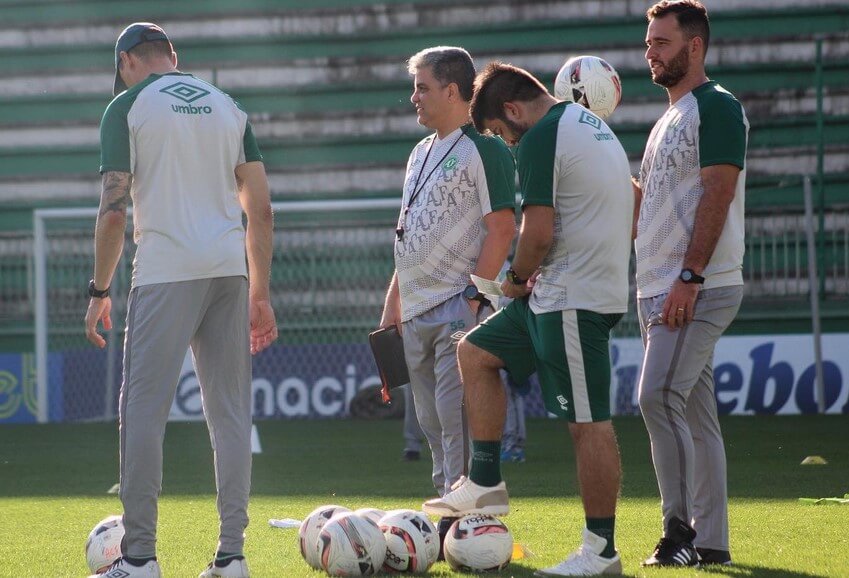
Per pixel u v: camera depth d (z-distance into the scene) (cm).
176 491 2539
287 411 4925
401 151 5281
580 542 1709
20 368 4888
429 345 1661
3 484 2741
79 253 5109
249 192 1495
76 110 5400
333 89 5309
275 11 5325
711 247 1488
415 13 5253
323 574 1412
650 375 1522
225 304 1441
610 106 1789
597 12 5125
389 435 4016
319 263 5084
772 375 4488
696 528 1531
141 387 1386
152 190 1404
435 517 2006
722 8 5047
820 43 4931
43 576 1483
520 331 1470
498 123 1477
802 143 4991
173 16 5372
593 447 1406
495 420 1483
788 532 1764
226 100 1473
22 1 5422
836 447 3278
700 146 1511
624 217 1434
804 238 4869
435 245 1639
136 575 1354
